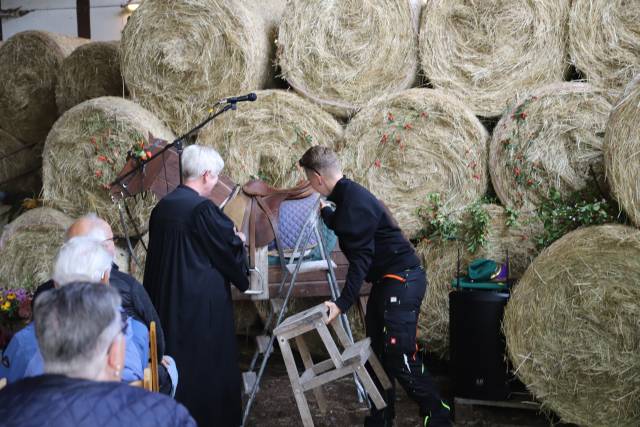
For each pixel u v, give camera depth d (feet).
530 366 11.30
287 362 9.85
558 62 13.99
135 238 15.10
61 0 26.89
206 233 9.71
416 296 10.21
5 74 20.18
